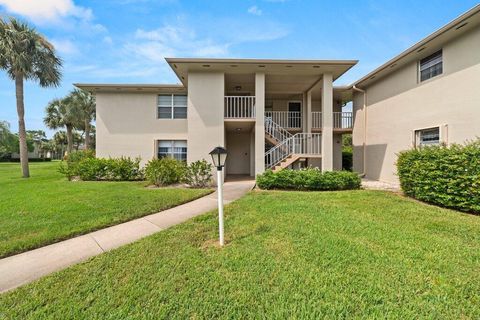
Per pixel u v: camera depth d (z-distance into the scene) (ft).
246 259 10.84
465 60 23.97
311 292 8.45
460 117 24.48
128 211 18.70
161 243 12.80
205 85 33.94
